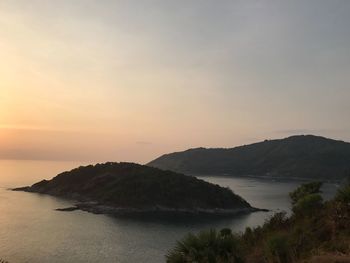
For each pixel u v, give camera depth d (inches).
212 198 6314.0
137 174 7066.9
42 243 3186.5
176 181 6663.4
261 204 6604.3
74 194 7081.7
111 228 4180.6
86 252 2891.2
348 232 700.7
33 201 6501.0
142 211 5816.9
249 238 971.9
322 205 965.8
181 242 660.7
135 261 2630.4
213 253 624.7
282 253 672.4
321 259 550.6
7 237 3408.0
